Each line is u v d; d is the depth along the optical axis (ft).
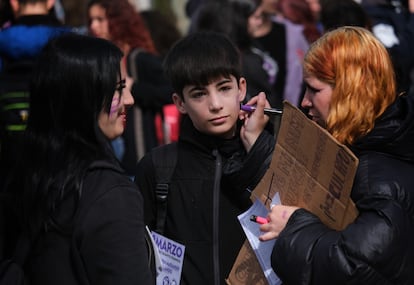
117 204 12.74
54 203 12.76
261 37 33.04
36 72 13.28
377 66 13.51
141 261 12.76
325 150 13.24
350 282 12.44
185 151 16.70
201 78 16.02
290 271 13.06
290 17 34.65
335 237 12.84
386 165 13.15
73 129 13.11
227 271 15.94
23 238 13.16
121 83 13.64
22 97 23.94
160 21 33.37
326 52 13.76
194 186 16.37
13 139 14.43
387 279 12.49
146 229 13.94
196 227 16.17
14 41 24.11
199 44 16.30
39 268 12.85
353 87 13.44
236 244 16.06
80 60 13.06
